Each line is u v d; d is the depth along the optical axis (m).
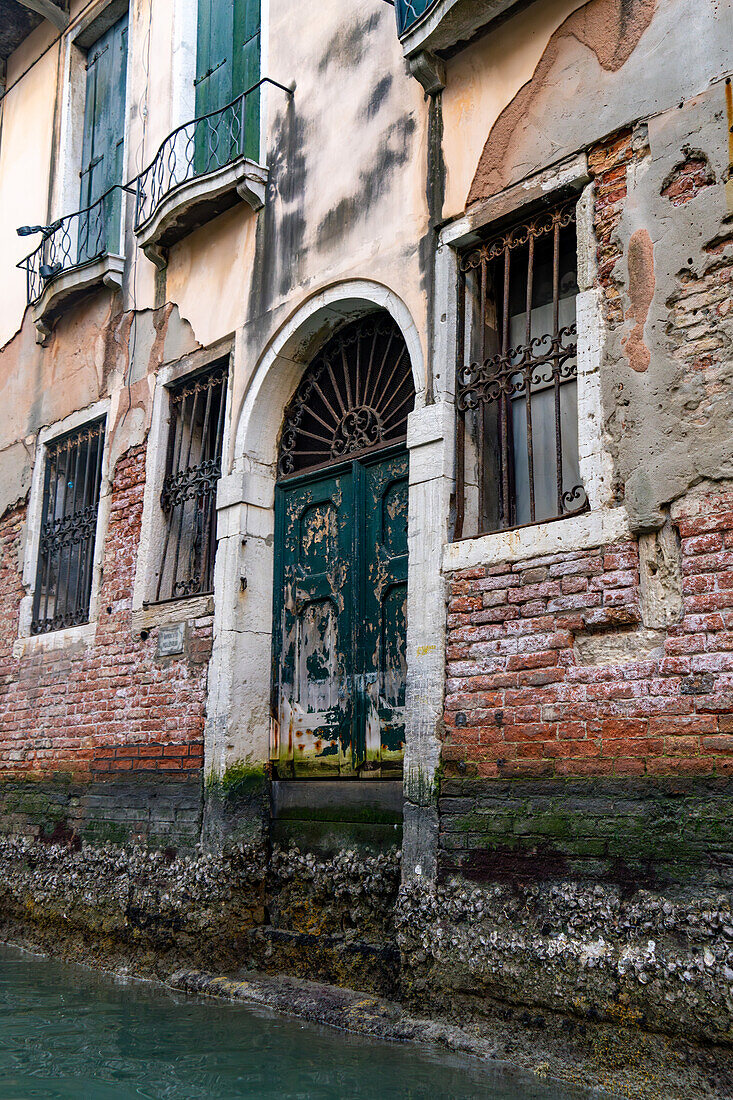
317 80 5.86
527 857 3.83
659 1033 3.26
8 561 8.41
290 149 5.96
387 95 5.33
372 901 4.71
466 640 4.28
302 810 5.34
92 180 8.36
